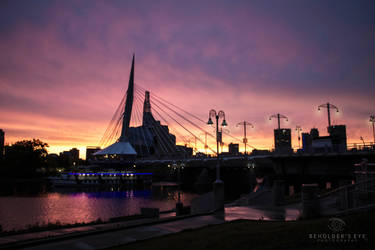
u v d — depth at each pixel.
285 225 13.44
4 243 14.14
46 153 194.75
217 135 26.05
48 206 65.94
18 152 181.12
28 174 180.00
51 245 13.80
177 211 28.17
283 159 62.22
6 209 60.84
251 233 12.32
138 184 144.75
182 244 11.76
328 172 53.91
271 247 9.69
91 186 135.12
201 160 100.38
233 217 20.92
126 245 13.05
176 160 116.94
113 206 66.31
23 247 13.59
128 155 160.12
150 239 13.97
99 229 17.30
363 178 16.92
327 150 53.28
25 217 50.47
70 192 107.88
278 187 29.89
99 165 159.25
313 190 16.00
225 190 126.69
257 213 22.81
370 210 13.80
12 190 112.69
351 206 16.94
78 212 56.97
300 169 59.28
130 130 199.38
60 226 21.44
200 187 130.50
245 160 79.56
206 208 30.61
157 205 67.44
